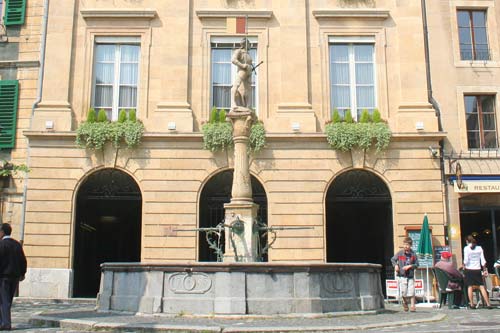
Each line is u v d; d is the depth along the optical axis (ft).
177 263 35.60
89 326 30.48
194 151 65.21
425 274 62.18
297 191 64.59
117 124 64.85
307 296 34.86
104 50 69.00
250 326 29.09
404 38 68.44
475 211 65.82
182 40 67.82
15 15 68.95
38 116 65.46
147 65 67.51
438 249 62.64
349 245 79.82
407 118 66.18
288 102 66.64
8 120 66.80
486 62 68.39
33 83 67.77
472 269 48.70
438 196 64.54
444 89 67.46
